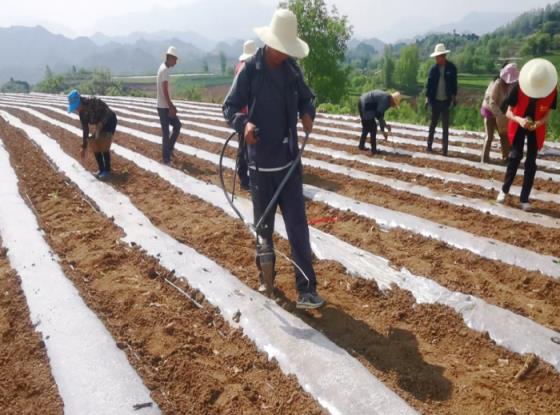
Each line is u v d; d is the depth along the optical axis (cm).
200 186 786
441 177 788
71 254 554
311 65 3453
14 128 1495
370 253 529
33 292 463
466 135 1170
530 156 605
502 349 372
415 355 369
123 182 840
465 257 511
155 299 454
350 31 3459
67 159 999
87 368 354
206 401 329
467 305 417
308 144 1091
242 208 679
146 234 602
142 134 1305
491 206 645
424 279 461
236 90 383
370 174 820
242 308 428
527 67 561
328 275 486
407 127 1305
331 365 351
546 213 619
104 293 463
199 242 577
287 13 367
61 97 2856
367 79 11906
